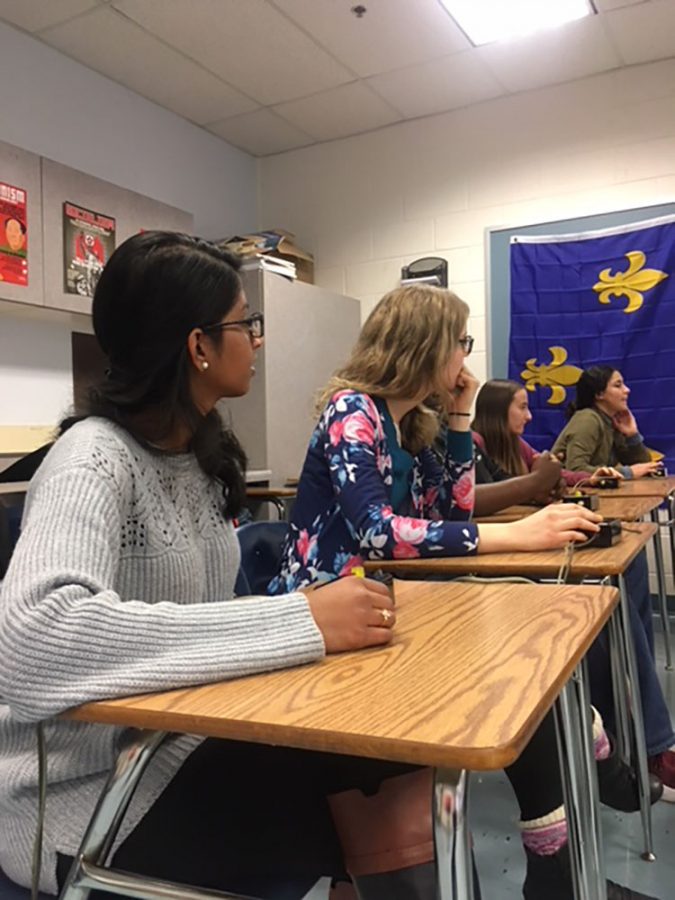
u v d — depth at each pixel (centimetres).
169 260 85
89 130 366
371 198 451
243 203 472
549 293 402
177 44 347
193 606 66
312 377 409
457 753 47
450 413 163
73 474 72
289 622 67
